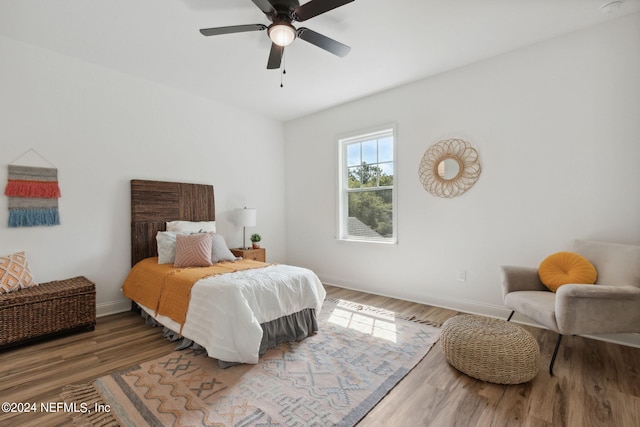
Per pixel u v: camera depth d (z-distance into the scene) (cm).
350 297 384
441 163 339
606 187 253
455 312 327
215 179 420
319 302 284
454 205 333
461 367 203
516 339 197
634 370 208
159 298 272
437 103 342
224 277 250
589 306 198
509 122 297
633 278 211
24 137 275
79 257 306
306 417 163
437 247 346
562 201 272
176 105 378
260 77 346
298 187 496
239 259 352
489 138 309
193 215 387
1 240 265
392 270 385
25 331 242
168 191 363
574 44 264
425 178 352
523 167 291
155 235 351
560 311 202
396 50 289
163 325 265
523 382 193
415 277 365
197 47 282
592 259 239
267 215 489
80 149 306
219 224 425
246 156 457
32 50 278
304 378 200
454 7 228
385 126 384
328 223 455
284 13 197
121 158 333
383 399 180
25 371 207
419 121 356
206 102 408
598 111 255
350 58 303
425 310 334
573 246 256
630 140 243
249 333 211
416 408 171
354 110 420
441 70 332
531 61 285
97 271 318
